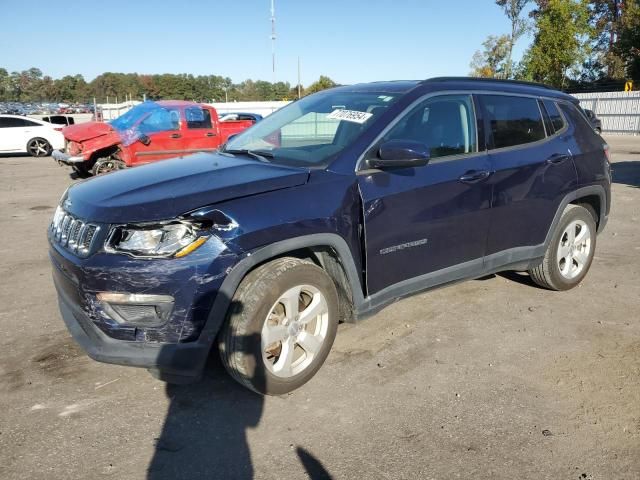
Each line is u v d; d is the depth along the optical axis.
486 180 3.82
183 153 12.55
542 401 3.05
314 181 3.09
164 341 2.71
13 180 12.12
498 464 2.54
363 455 2.59
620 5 44.69
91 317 2.74
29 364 3.43
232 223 2.73
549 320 4.14
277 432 2.77
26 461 2.52
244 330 2.80
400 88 3.78
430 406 3.00
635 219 7.65
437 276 3.71
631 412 2.94
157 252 2.63
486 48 43.56
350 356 3.56
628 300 4.55
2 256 5.90
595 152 4.75
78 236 2.82
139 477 2.43
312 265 3.07
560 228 4.48
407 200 3.40
